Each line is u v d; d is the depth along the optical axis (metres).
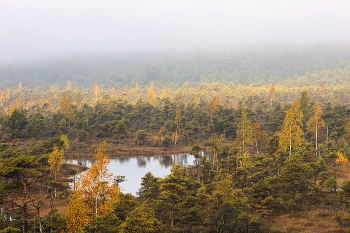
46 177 71.81
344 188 46.09
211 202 51.94
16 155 82.94
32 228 36.62
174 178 49.00
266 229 41.62
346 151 77.00
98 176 41.06
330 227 40.66
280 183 58.62
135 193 68.88
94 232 35.00
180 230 42.06
